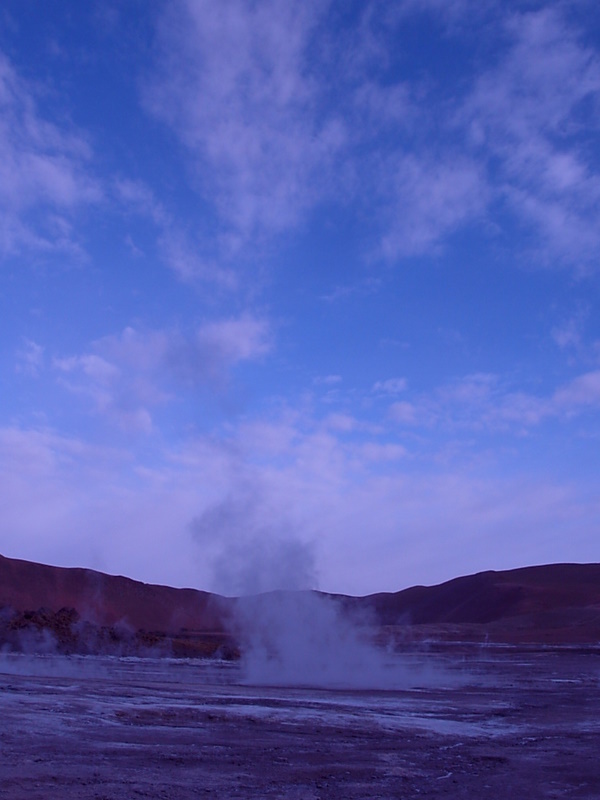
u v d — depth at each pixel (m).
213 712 18.36
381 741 15.32
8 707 17.52
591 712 21.27
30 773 10.73
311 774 11.73
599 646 68.19
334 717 18.55
